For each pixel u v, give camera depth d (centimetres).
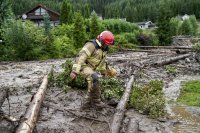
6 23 2292
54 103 859
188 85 1142
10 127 629
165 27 3428
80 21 2683
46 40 2308
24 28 2180
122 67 1570
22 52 2166
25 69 1616
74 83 1025
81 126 685
